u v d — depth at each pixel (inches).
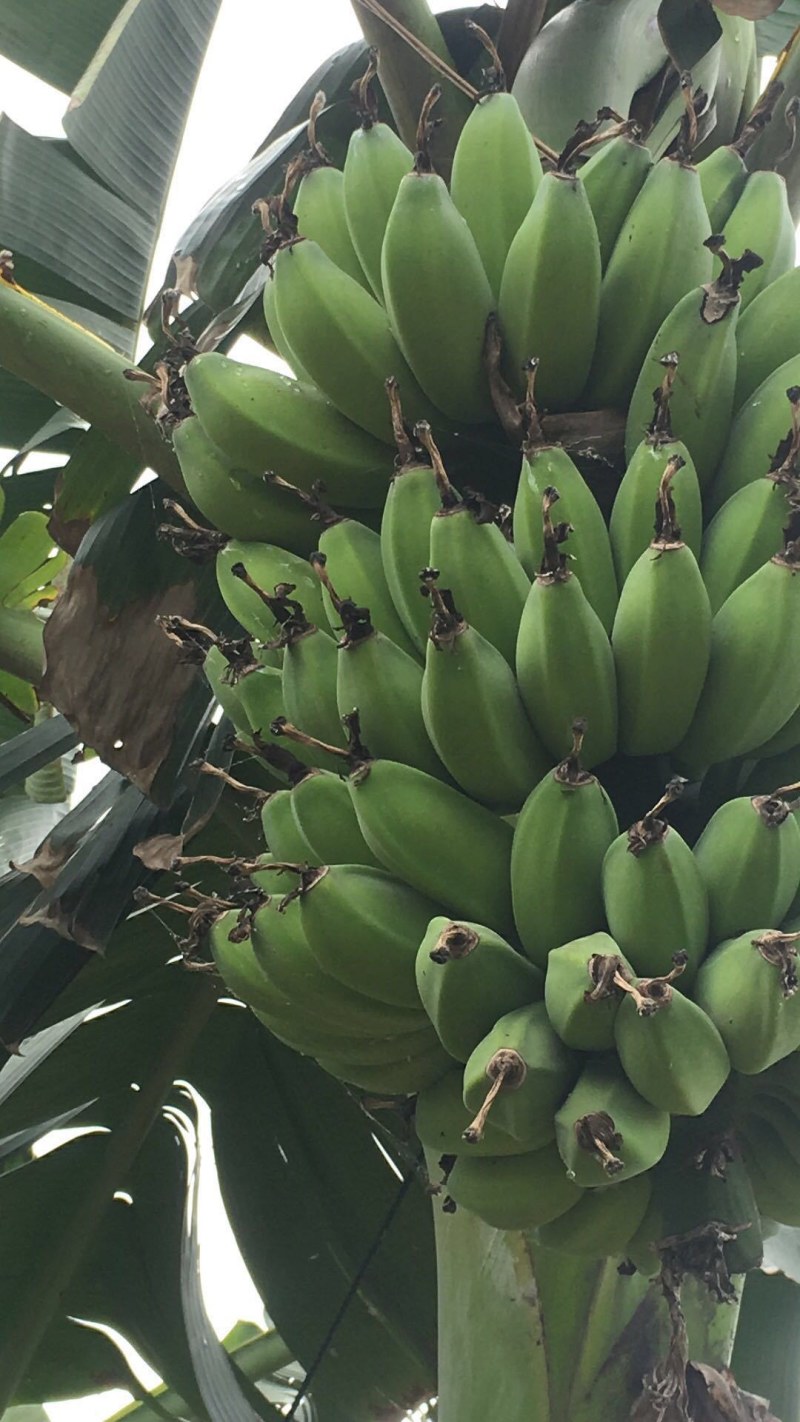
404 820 31.0
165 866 41.4
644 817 31.4
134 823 46.1
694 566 31.1
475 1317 37.0
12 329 44.4
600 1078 28.6
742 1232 30.1
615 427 35.7
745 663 31.3
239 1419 49.4
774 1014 28.0
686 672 31.2
